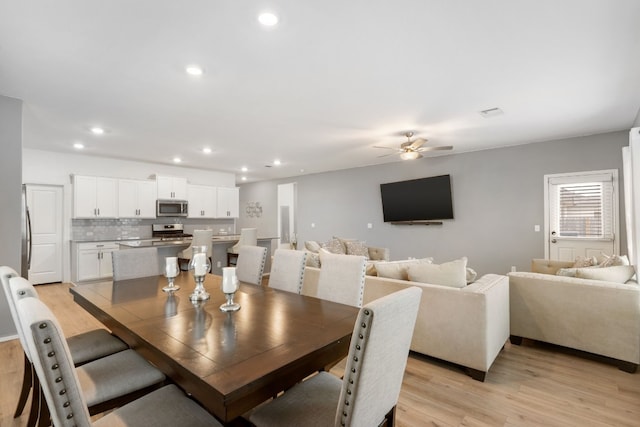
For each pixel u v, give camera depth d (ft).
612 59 8.50
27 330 3.27
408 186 21.98
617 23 6.93
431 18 6.74
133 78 9.43
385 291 9.84
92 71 8.96
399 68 8.95
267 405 4.42
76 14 6.48
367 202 24.64
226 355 4.16
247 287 8.25
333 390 4.76
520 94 10.82
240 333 4.96
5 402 7.18
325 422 4.06
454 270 9.10
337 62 8.61
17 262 10.55
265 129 14.70
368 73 9.24
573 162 16.34
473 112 12.53
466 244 19.92
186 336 4.83
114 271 9.41
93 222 21.27
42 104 11.37
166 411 4.21
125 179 21.85
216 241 18.81
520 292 10.58
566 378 8.47
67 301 15.51
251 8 6.35
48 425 5.50
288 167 25.29
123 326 5.32
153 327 5.22
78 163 20.54
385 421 4.47
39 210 19.39
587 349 9.43
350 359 3.46
